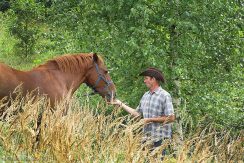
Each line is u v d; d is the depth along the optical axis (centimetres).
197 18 1507
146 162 799
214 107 1525
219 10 1527
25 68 2673
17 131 823
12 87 938
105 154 789
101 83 1108
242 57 1609
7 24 2931
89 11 1596
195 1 1490
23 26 2762
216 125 1439
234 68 1617
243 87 1628
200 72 1577
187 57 1552
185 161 763
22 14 2694
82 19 1633
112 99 1018
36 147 812
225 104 1559
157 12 1520
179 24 1440
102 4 1537
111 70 1530
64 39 1669
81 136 817
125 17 1502
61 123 793
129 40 1444
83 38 1588
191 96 1545
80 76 1079
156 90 971
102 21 1570
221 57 1598
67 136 773
